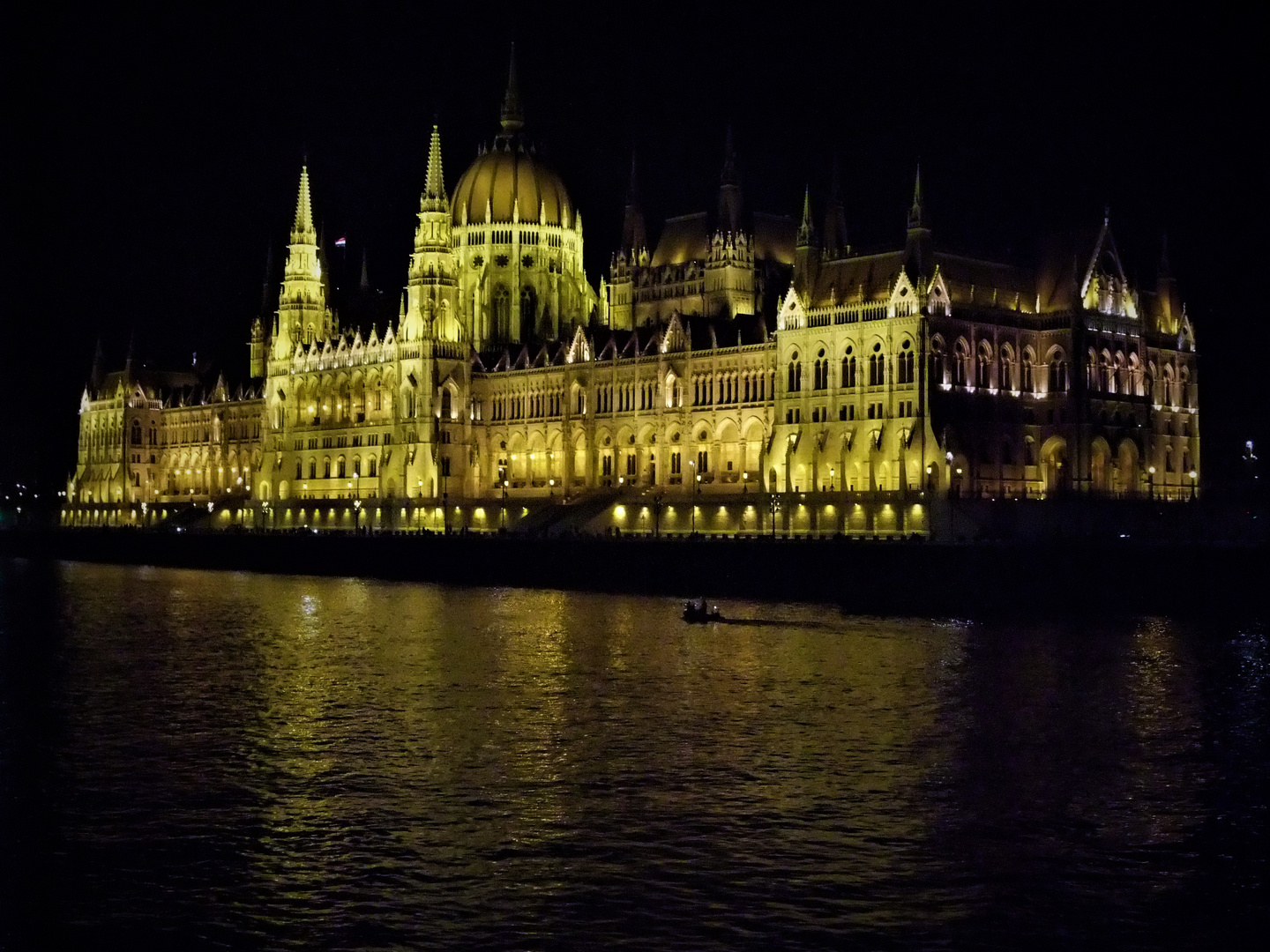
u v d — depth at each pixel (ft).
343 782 224.74
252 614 459.73
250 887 176.86
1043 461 597.52
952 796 214.90
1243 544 458.09
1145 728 260.62
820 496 567.18
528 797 214.90
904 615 417.08
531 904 170.71
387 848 191.01
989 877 179.11
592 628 404.57
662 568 502.38
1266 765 233.55
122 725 270.87
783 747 247.29
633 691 301.02
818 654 345.31
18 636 405.80
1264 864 184.34
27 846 192.54
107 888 177.06
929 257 572.51
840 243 636.07
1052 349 595.47
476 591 538.88
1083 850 189.67
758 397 636.07
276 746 251.19
